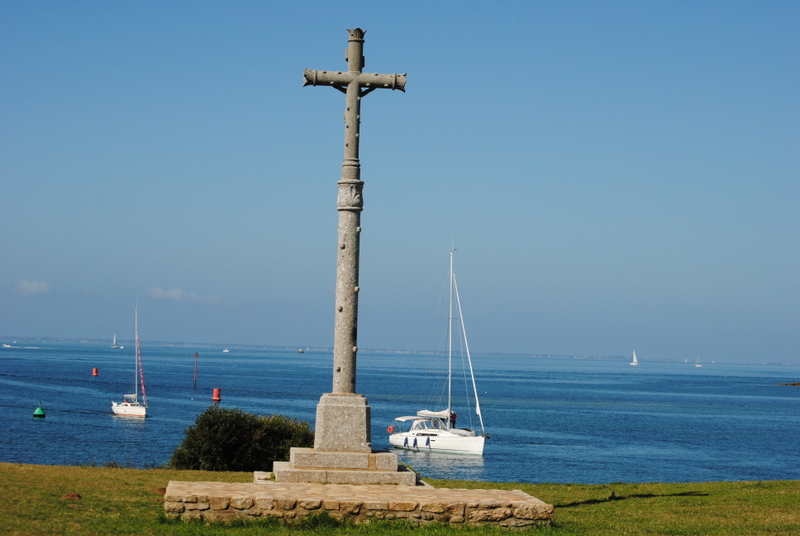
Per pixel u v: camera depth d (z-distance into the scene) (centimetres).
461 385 19988
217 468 3538
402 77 2289
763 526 2017
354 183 2234
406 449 7569
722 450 7912
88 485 2100
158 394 12825
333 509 1698
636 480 5797
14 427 7494
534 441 8388
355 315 2223
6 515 1611
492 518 1741
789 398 18675
